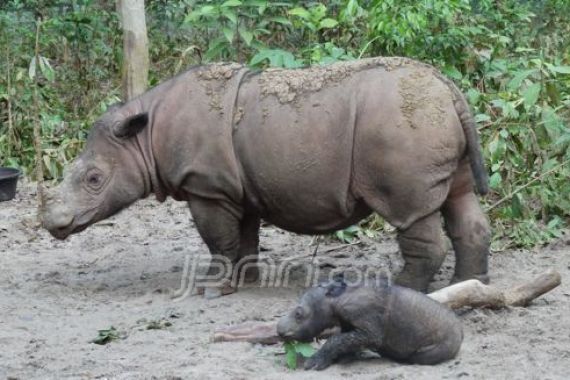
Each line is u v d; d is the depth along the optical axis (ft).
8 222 46.34
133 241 43.11
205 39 64.23
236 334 28.84
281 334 25.85
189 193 34.09
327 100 32.24
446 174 31.55
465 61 46.06
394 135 31.14
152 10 67.82
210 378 25.48
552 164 41.81
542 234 40.86
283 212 33.47
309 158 32.22
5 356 28.14
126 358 27.55
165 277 37.29
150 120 34.45
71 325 31.37
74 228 34.55
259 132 32.78
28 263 39.83
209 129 33.37
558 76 46.34
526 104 40.75
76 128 56.95
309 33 52.80
